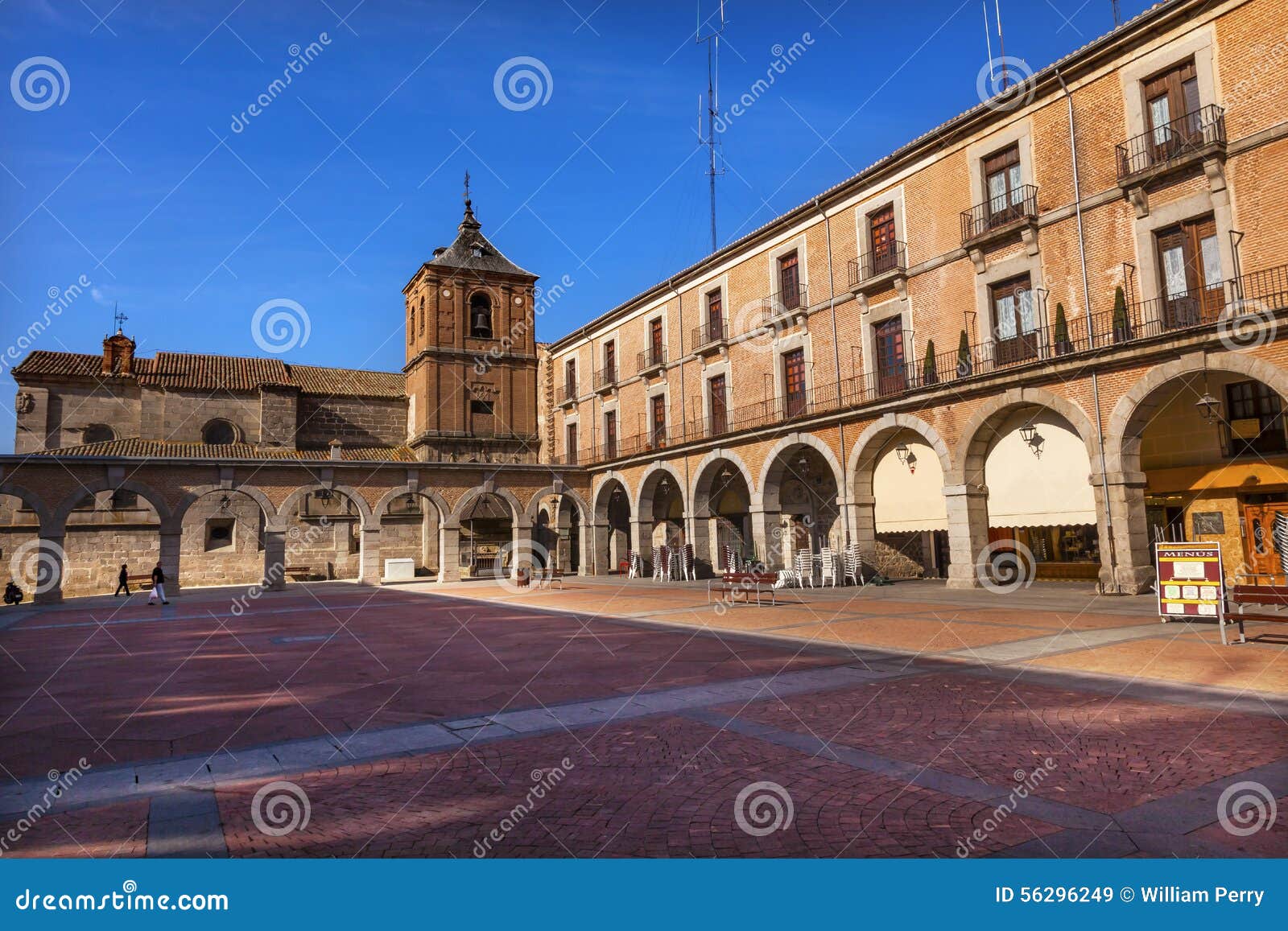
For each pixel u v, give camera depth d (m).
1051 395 18.05
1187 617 12.22
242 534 35.81
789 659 9.88
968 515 19.91
